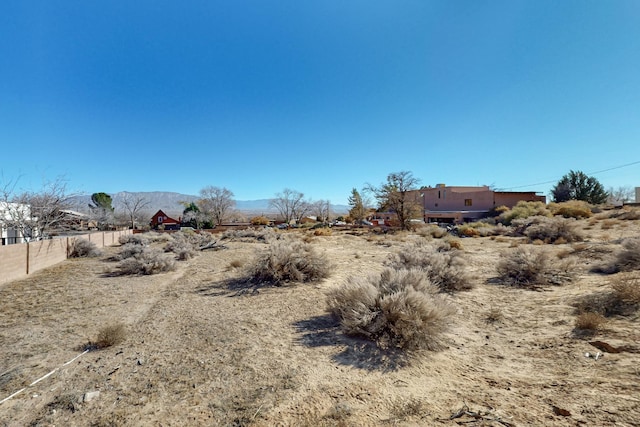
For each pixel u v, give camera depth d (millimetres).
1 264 10977
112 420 3057
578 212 30438
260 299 7914
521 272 8555
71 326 6133
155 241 28141
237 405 3248
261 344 4965
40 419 3117
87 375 4059
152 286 9969
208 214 59219
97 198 51844
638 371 3254
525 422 2605
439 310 4867
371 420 2869
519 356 4184
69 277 11680
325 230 33812
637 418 2482
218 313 6812
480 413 2807
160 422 3004
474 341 4871
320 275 10078
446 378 3684
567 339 4461
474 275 9320
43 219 17516
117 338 5188
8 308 7500
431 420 2793
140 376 3984
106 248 22562
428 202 57844
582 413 2654
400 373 3859
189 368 4176
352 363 4184
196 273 12164
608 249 11484
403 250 12016
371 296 5281
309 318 6277
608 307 5375
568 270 8547
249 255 17531
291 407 3170
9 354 4801
